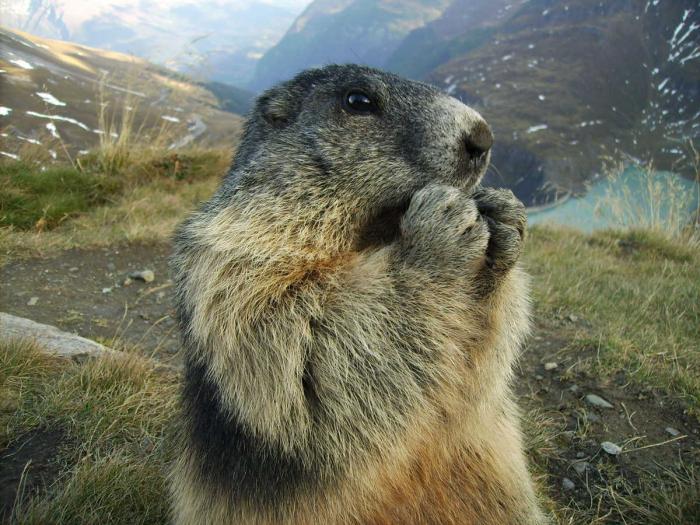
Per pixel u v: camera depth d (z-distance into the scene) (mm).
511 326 210
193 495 199
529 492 228
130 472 246
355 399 171
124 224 653
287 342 170
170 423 278
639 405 325
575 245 710
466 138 198
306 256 188
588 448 299
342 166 200
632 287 528
